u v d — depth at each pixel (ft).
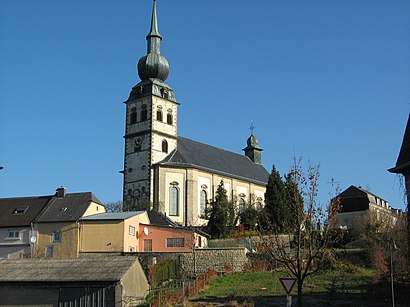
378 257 169.37
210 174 324.80
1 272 147.64
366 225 244.42
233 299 137.28
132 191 310.24
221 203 283.79
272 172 272.10
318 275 175.94
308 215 115.14
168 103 322.96
